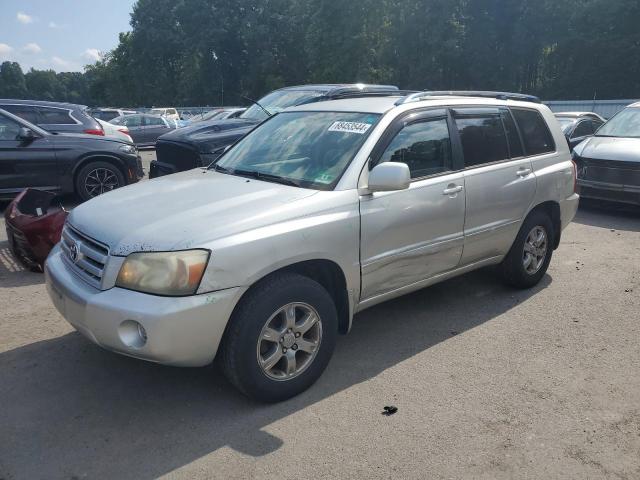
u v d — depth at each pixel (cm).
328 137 418
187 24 6750
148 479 283
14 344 425
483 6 4488
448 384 374
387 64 4934
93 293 317
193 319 302
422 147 429
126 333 306
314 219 350
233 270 312
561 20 4400
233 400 353
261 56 6291
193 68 6750
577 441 316
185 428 324
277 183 390
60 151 869
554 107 3116
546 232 550
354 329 459
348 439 315
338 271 371
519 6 4441
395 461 297
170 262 302
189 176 436
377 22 4828
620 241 750
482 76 4653
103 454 301
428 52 4591
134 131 2245
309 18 5281
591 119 1390
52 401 351
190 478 283
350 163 384
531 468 294
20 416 334
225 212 335
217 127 861
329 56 4953
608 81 4447
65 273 347
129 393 361
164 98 7281
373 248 384
